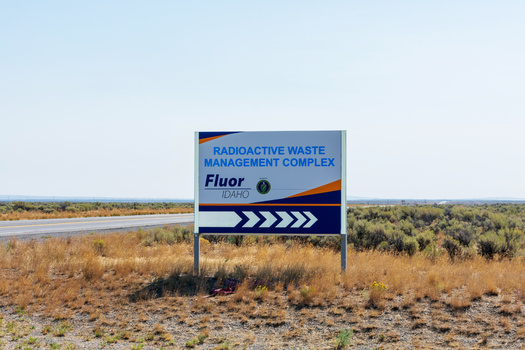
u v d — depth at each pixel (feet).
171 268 41.57
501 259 53.62
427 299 31.60
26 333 26.61
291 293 32.55
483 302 30.78
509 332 25.41
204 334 26.08
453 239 64.49
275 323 27.96
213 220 43.78
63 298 33.96
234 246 62.64
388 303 30.96
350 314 29.14
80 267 42.47
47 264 43.11
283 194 43.42
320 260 46.39
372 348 23.59
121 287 36.83
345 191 42.78
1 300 33.40
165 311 31.01
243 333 26.45
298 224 43.14
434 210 120.88
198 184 44.21
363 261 44.62
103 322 28.99
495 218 100.17
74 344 24.61
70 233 79.05
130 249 55.72
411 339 24.85
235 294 33.40
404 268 40.63
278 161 43.65
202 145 44.52
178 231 74.74
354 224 71.87
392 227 78.07
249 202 43.65
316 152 43.34
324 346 24.04
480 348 23.29
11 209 192.34
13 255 48.01
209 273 41.78
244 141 44.11
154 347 24.39
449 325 26.63
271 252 55.42
